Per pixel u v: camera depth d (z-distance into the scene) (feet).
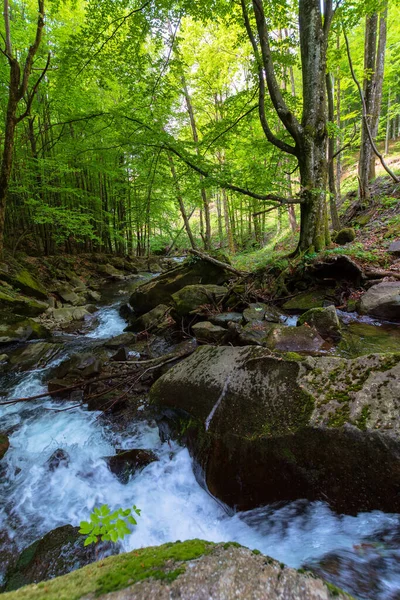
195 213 125.39
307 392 8.14
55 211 34.09
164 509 8.97
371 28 32.78
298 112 27.22
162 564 3.22
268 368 9.34
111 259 58.13
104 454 11.92
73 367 17.95
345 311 16.93
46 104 36.22
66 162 35.37
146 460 10.61
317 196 21.91
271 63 20.57
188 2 21.90
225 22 24.82
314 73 20.81
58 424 13.94
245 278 25.27
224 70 45.80
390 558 5.68
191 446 9.79
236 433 8.41
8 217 39.88
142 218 55.98
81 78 26.76
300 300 19.57
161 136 24.70
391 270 17.95
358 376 7.91
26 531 8.71
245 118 27.04
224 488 8.39
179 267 30.89
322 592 2.95
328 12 21.15
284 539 7.02
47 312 30.40
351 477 6.57
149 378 16.57
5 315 24.39
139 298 29.66
